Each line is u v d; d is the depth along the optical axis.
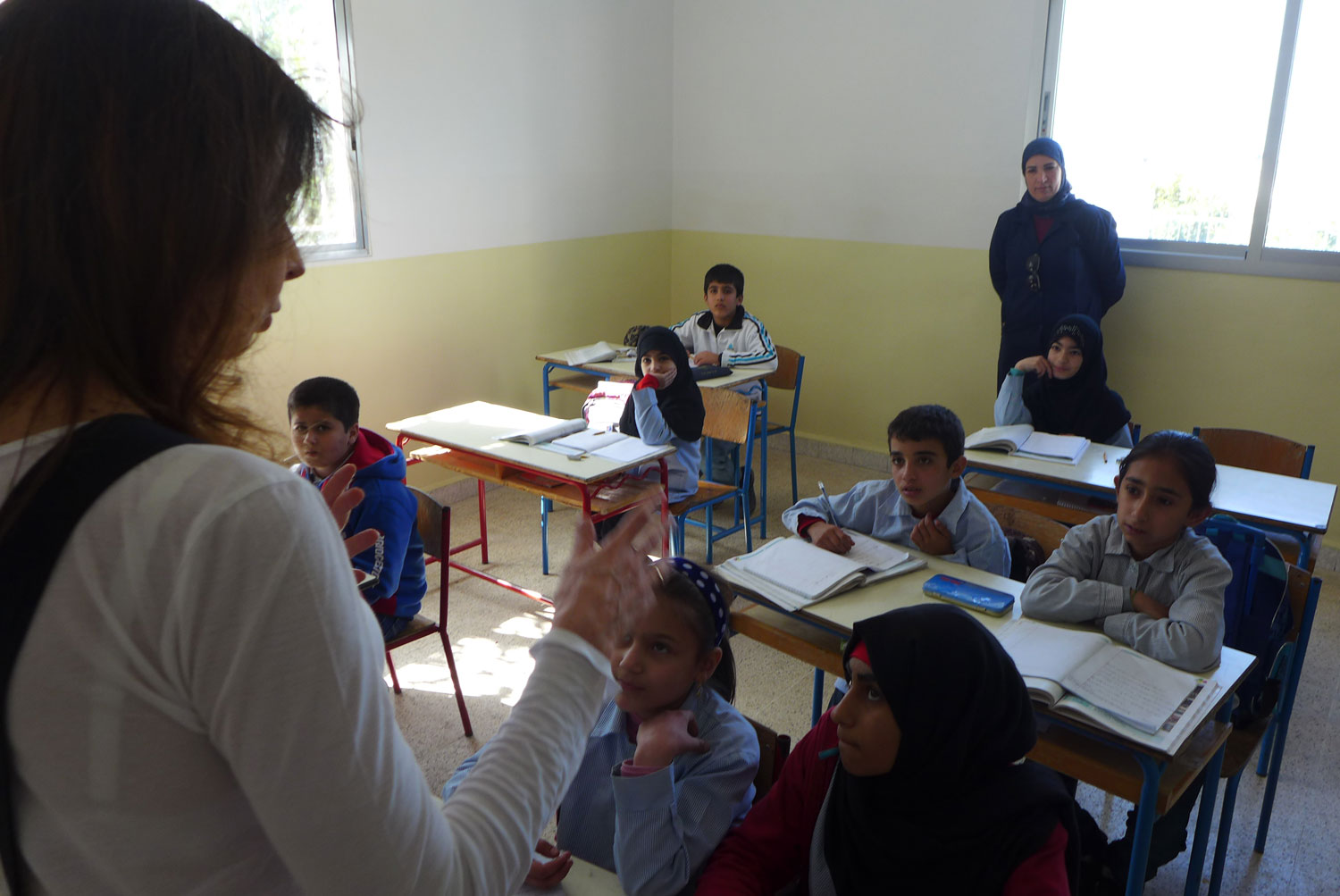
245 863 0.45
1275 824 2.19
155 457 0.41
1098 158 3.96
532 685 0.56
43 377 0.42
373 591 2.19
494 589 3.39
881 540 2.23
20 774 0.41
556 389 4.74
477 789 0.51
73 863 0.42
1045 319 3.87
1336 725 2.56
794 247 4.88
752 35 4.77
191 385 0.46
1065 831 1.07
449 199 4.08
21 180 0.40
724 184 5.07
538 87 4.38
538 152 4.44
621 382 3.86
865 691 1.10
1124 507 1.77
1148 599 1.73
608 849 1.31
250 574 0.41
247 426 0.50
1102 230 3.74
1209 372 3.83
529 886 1.16
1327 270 3.47
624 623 0.61
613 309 5.05
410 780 0.46
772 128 4.81
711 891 1.17
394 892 0.44
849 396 4.86
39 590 0.39
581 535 0.64
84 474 0.40
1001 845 1.04
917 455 2.10
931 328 4.50
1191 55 3.66
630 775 1.20
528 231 4.48
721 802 1.24
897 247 4.52
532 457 2.91
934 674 1.05
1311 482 2.56
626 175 4.96
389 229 3.87
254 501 0.41
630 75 4.85
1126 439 3.20
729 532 3.75
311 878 0.43
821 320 4.87
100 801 0.41
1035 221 3.88
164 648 0.40
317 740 0.42
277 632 0.41
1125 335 4.01
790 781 1.26
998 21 4.03
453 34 3.95
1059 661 1.59
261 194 0.44
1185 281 3.81
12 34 0.41
